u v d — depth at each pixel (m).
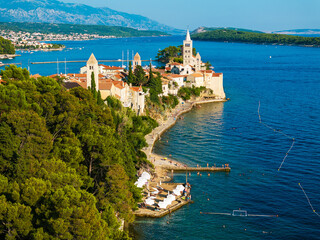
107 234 66.88
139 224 101.75
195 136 176.38
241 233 98.56
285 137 172.62
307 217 105.62
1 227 60.06
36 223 60.81
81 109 105.50
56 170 74.56
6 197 64.12
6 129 77.88
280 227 101.12
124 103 182.88
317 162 142.12
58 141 87.75
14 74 120.81
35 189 63.81
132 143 137.12
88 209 62.75
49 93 99.94
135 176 117.44
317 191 119.50
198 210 109.00
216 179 128.75
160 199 113.81
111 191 85.75
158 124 187.50
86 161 91.62
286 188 121.88
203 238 96.44
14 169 74.38
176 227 100.88
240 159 146.38
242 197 116.44
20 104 90.69
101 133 97.62
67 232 59.00
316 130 183.00
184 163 142.50
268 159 145.88
